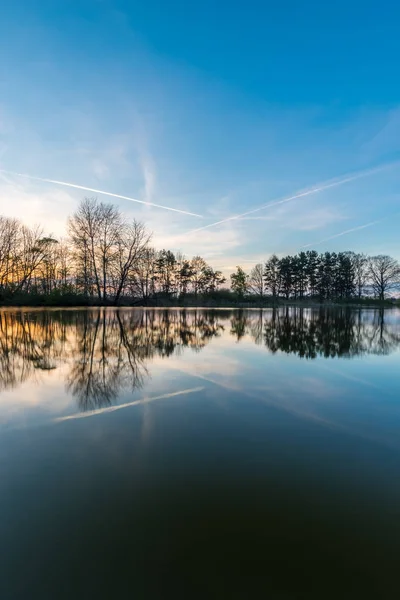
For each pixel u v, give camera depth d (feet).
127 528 7.50
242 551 6.88
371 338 42.04
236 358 27.09
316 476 9.79
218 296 193.67
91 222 119.75
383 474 9.95
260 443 11.94
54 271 140.05
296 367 24.00
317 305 200.13
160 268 177.78
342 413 15.07
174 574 6.31
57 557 6.68
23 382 19.38
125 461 10.50
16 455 10.83
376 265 258.16
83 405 15.66
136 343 34.58
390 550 6.95
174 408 15.40
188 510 8.14
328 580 6.23
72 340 36.09
